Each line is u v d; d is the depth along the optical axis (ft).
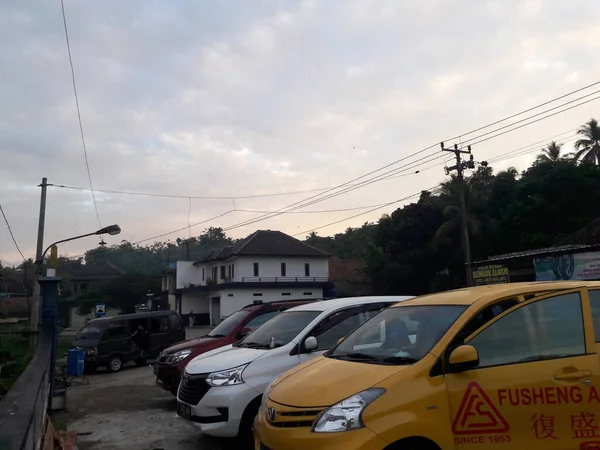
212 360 23.93
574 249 66.23
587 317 15.76
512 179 139.85
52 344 36.27
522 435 14.11
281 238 184.65
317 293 182.39
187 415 23.16
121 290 194.18
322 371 15.71
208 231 299.99
